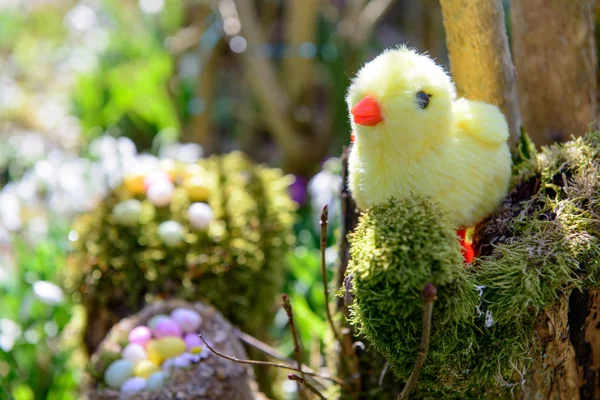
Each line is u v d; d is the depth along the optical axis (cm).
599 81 127
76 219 149
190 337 124
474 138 107
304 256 153
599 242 105
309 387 108
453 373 104
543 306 103
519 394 109
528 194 111
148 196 135
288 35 213
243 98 250
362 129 104
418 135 103
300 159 218
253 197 139
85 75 241
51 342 143
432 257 99
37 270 147
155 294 132
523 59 121
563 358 109
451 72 115
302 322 141
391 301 99
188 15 243
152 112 229
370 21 202
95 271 133
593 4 121
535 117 121
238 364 123
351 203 117
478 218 109
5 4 331
